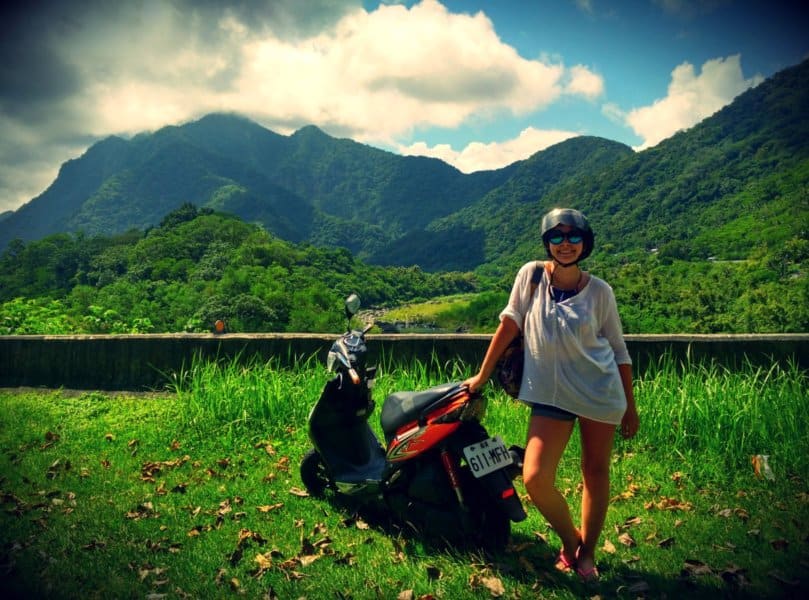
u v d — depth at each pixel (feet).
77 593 8.94
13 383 23.76
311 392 18.35
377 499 11.48
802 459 13.93
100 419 18.84
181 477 14.02
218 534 11.02
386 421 11.11
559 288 9.21
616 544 10.55
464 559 9.85
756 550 10.11
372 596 8.85
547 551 10.19
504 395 19.27
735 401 15.92
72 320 38.93
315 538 10.91
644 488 13.08
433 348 20.95
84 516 11.71
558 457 9.03
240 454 15.55
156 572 9.53
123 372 22.95
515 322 9.36
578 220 8.83
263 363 21.71
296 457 15.14
